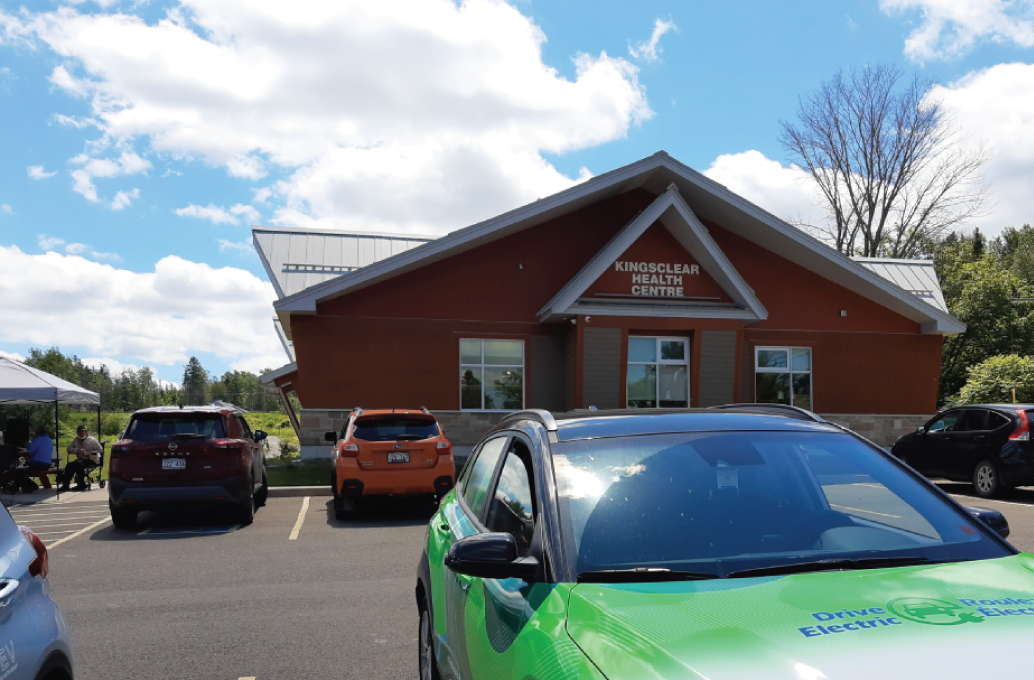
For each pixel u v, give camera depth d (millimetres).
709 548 2750
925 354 23641
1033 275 51781
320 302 19828
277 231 23453
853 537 2879
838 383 23047
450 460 12469
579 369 20047
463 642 3234
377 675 5141
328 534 10992
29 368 17594
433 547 4242
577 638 2195
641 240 21062
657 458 3148
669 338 20922
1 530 3105
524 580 2660
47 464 17250
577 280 19797
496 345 20906
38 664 2883
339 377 19812
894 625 2043
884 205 41188
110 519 13031
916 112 40125
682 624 2135
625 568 2629
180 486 11453
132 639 6043
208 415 12008
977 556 2758
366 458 12156
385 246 23625
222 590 7680
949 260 39500
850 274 22375
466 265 20781
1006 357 23578
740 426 3436
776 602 2240
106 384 107062
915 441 15922
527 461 3301
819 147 42094
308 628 6266
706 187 21219
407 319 20281
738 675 1848
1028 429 13594
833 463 3258
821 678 1809
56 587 7965
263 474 14250
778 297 22875
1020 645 1926
